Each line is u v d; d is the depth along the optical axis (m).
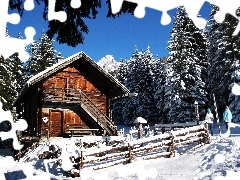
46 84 21.48
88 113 21.16
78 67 22.52
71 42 4.36
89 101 21.47
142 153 11.70
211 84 34.66
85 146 17.28
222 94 31.42
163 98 41.06
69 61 21.09
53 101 20.53
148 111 47.03
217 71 31.81
